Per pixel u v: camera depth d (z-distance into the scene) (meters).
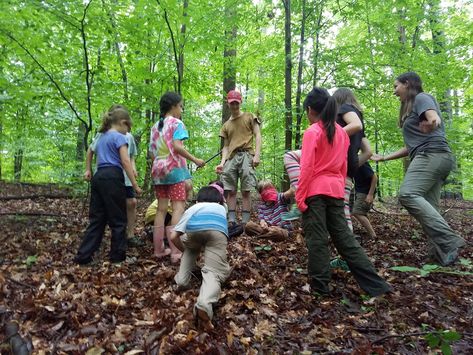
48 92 5.52
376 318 2.76
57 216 5.89
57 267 3.62
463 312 2.86
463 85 8.20
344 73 6.98
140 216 6.33
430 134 4.00
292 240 4.71
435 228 3.74
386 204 9.59
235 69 8.62
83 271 3.48
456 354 2.26
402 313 2.81
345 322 2.70
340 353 2.26
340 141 3.26
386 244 4.91
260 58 8.95
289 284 3.31
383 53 7.48
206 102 10.28
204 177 9.16
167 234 4.14
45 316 2.56
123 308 2.79
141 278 3.41
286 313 2.81
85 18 5.07
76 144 8.15
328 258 3.17
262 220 4.92
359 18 7.05
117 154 3.87
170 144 3.94
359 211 5.10
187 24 5.90
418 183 3.94
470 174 8.55
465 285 3.38
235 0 6.61
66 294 2.88
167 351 2.23
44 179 12.95
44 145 9.49
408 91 4.20
